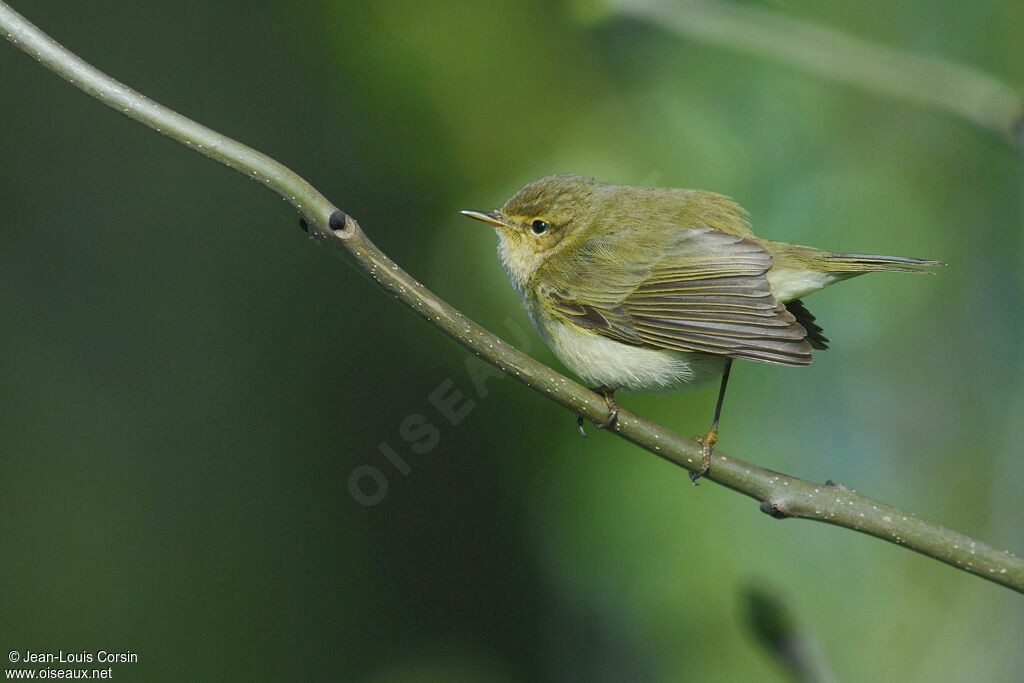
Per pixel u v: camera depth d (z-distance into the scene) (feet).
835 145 36.70
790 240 35.94
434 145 39.17
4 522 40.22
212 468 42.29
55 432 41.50
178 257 43.75
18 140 43.11
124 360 42.80
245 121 41.68
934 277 36.60
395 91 39.50
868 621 34.76
